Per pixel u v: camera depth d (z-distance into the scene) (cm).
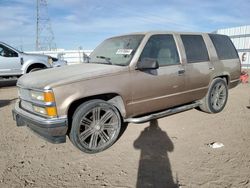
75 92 347
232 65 588
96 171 326
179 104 490
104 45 505
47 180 307
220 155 359
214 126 483
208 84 530
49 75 384
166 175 311
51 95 334
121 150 385
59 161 354
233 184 287
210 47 539
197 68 496
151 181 299
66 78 353
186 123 501
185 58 478
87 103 367
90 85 359
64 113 342
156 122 508
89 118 375
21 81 407
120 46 456
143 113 436
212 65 531
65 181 304
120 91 387
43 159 361
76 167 337
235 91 846
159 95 440
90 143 374
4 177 313
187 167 328
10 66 965
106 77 374
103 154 375
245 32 1780
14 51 977
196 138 425
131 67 399
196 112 576
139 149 387
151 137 433
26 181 304
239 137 425
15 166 341
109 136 393
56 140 348
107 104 383
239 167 324
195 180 298
